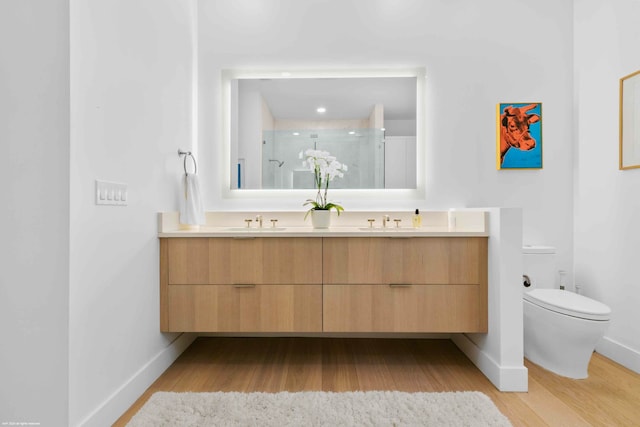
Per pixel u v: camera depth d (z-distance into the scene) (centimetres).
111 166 146
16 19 122
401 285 186
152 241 181
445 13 241
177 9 214
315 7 243
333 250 188
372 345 230
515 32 239
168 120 202
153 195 183
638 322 190
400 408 149
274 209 246
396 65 243
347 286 187
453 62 241
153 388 171
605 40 212
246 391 167
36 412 120
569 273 238
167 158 200
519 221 172
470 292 186
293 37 244
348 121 247
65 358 120
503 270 171
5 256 120
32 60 121
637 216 192
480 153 240
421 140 243
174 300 189
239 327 188
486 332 186
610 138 209
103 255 140
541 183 239
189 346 228
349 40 244
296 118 247
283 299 188
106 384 141
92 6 133
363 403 152
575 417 145
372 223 235
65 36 120
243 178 247
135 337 163
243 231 195
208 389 170
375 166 246
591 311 169
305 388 170
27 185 120
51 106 120
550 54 239
